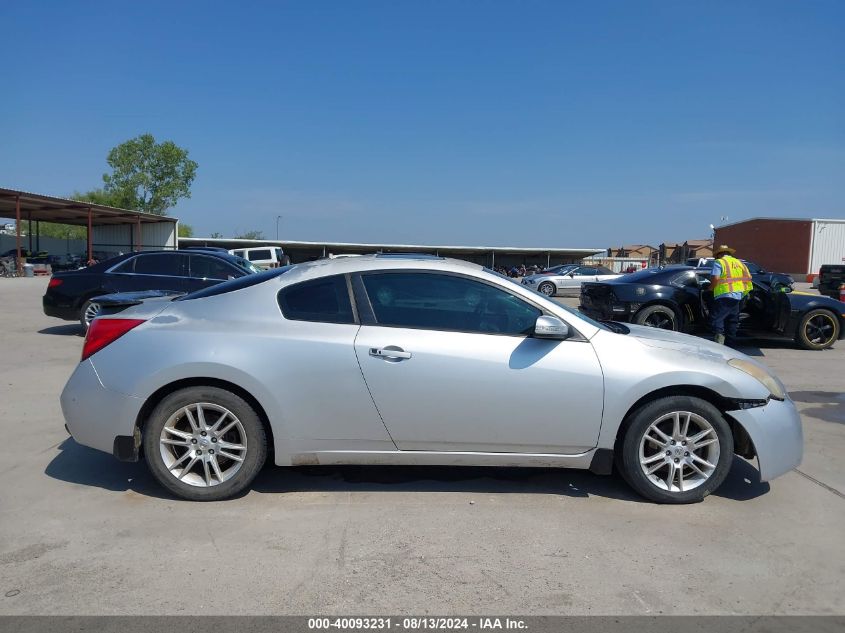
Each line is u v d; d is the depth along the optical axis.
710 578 3.15
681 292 10.66
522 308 4.05
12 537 3.44
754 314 10.62
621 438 4.02
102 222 46.69
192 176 65.94
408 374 3.84
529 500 4.07
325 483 4.29
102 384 3.87
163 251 10.52
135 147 63.00
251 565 3.20
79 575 3.07
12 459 4.61
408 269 4.07
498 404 3.88
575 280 28.03
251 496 4.05
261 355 3.82
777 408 4.03
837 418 6.32
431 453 3.96
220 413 3.90
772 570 3.24
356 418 3.87
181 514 3.76
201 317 3.98
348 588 3.00
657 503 4.04
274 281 4.10
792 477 4.58
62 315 10.26
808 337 10.74
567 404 3.90
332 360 3.84
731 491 4.29
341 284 4.04
